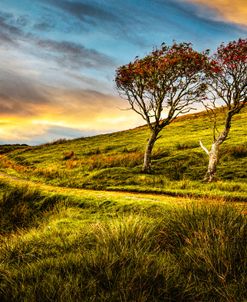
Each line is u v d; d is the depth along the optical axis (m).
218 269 7.48
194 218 9.35
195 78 29.41
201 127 54.72
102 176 29.03
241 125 49.44
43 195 19.73
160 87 30.19
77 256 7.99
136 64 30.34
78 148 55.06
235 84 26.05
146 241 8.59
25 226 16.94
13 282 7.22
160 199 18.38
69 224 13.98
